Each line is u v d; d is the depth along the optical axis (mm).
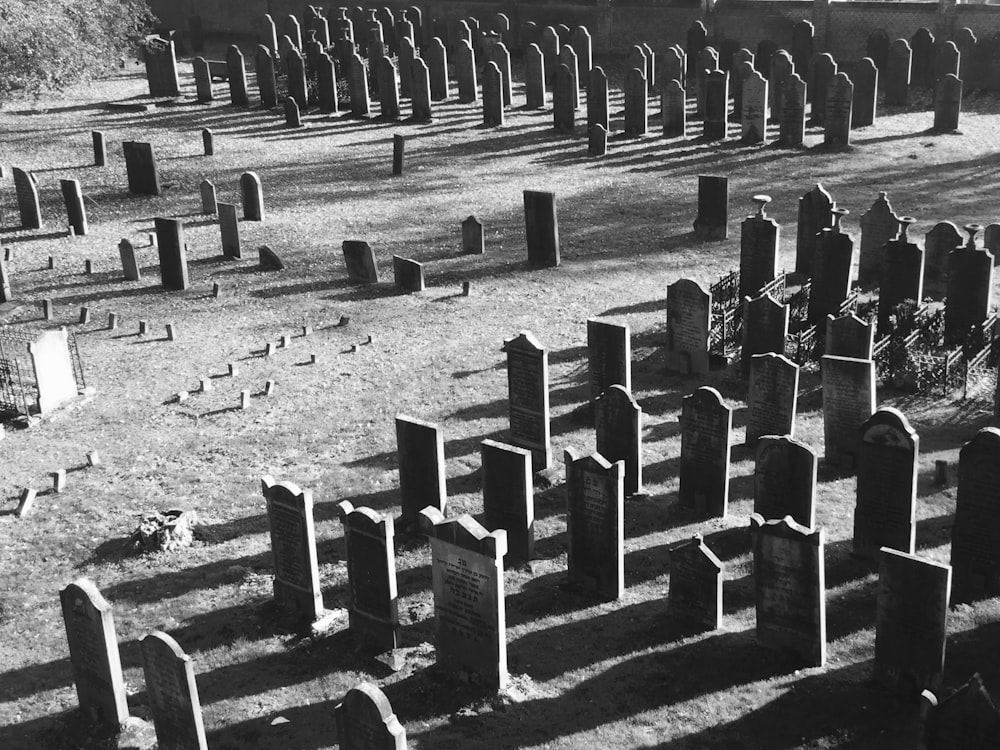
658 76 51750
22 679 14898
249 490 19500
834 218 26406
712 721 13508
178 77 59406
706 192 31641
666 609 15852
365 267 29734
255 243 33469
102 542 18094
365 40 60312
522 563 17156
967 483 15328
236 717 13977
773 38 56219
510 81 50844
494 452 17062
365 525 14844
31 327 27438
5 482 20156
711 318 24625
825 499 18469
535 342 19391
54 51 46375
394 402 22797
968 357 22750
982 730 11148
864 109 44000
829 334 21750
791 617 14422
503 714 13828
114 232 34938
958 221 32625
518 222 34406
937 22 51781
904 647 13594
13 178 38531
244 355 25500
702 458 18078
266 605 16219
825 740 13078
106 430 22125
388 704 12094
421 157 42719
